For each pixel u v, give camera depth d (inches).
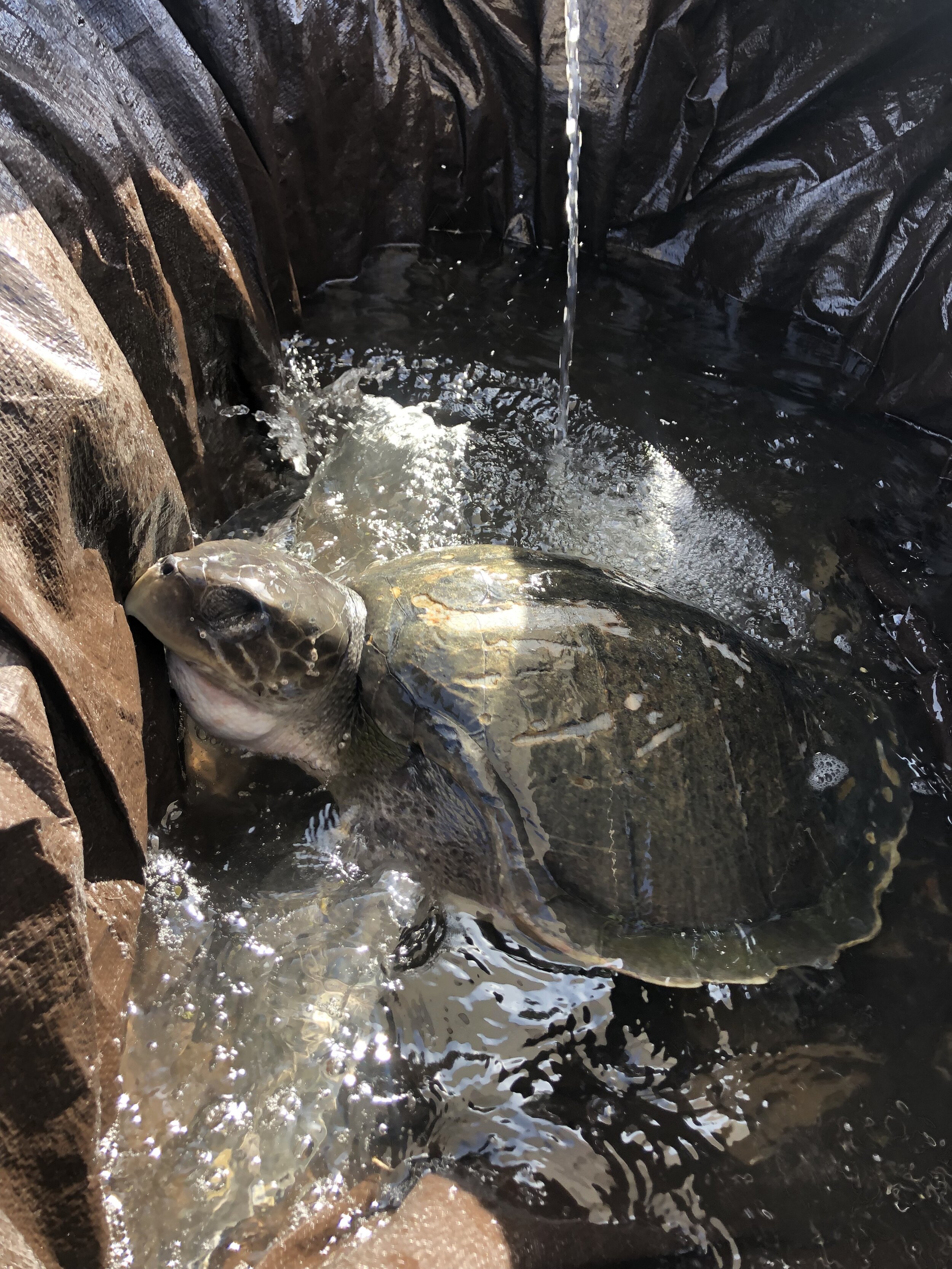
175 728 38.4
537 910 36.7
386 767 39.8
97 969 30.0
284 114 58.7
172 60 47.5
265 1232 30.2
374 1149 32.4
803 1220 32.5
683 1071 35.5
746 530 55.2
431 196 73.4
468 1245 30.0
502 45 67.5
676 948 37.0
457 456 56.7
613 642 40.3
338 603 40.4
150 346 42.7
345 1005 35.2
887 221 65.4
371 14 61.1
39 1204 26.0
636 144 70.6
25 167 35.0
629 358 66.0
